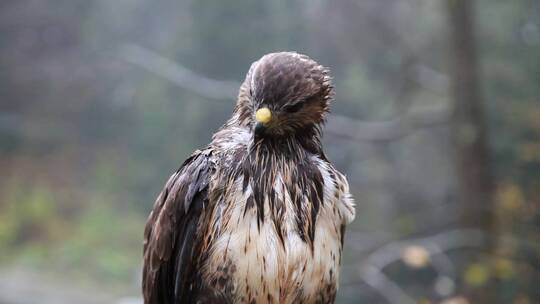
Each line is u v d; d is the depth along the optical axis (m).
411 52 17.12
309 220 3.96
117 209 26.12
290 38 21.50
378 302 15.24
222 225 3.91
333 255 4.08
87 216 25.78
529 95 18.45
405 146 20.09
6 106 27.81
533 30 19.44
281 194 3.91
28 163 28.00
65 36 26.55
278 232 3.87
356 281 15.19
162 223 4.16
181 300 4.10
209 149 4.09
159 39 24.98
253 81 3.96
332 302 4.16
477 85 14.05
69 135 28.08
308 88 3.93
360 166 20.48
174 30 24.27
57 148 28.14
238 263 3.87
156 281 4.29
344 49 20.22
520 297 12.98
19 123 27.86
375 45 19.38
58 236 24.81
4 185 27.11
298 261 3.89
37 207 25.64
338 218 4.11
